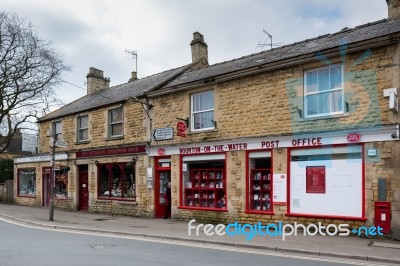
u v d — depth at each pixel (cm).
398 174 1060
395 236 1059
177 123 1583
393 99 1054
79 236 1216
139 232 1249
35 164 2436
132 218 1680
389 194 1073
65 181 2170
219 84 1480
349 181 1150
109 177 1905
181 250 973
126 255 899
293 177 1265
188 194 1564
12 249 969
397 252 907
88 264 800
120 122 1889
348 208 1148
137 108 1788
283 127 1295
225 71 1500
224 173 1450
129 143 1808
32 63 2728
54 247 1002
